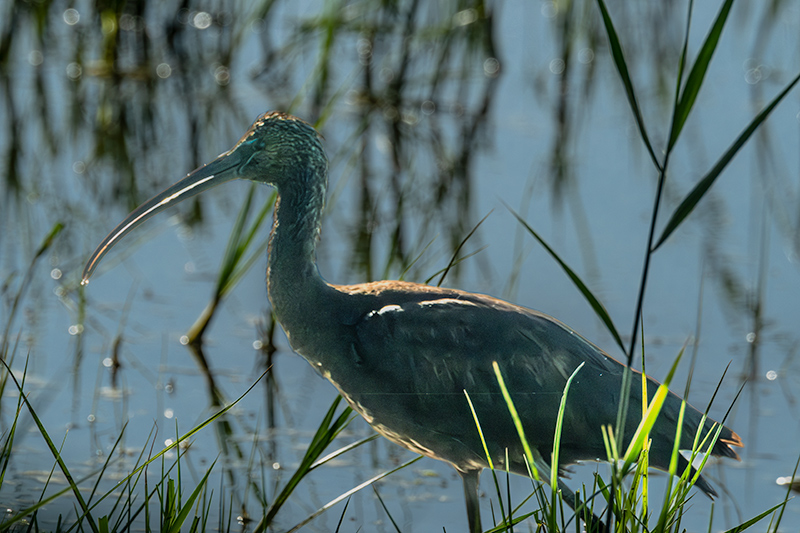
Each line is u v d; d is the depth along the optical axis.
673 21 21.56
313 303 7.84
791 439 9.57
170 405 9.92
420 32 19.14
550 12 23.19
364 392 7.82
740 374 10.70
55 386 10.09
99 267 12.66
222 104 18.42
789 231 13.91
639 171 15.98
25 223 13.68
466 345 7.54
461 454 7.79
